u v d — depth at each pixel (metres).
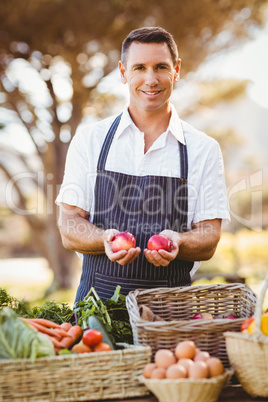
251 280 8.74
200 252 2.32
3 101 9.53
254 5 8.40
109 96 9.54
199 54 8.81
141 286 2.32
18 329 1.62
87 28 8.23
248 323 1.70
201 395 1.54
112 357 1.63
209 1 8.19
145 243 2.38
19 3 7.75
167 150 2.44
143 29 2.31
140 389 1.65
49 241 10.84
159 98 2.33
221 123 12.38
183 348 1.62
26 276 14.07
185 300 2.12
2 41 8.35
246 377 1.61
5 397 1.57
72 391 1.61
